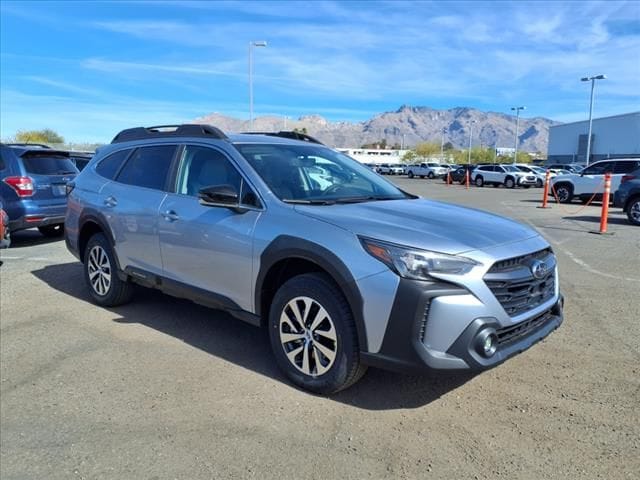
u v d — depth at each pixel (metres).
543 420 3.41
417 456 3.04
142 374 4.15
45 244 10.28
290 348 3.87
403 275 3.20
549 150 78.69
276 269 3.96
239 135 4.83
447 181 44.09
